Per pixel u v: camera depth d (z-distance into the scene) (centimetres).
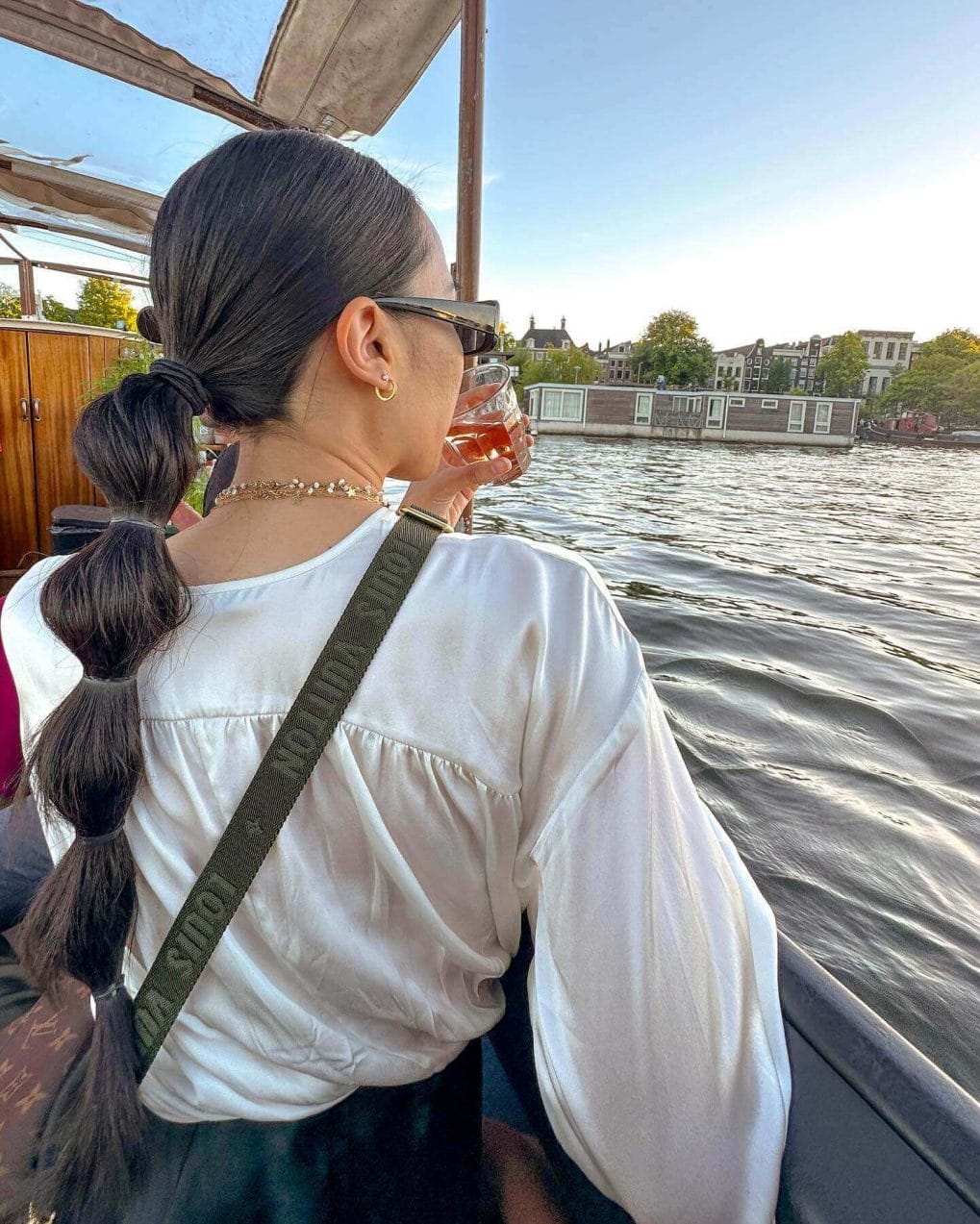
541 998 56
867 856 371
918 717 552
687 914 54
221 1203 60
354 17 204
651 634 773
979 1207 53
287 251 50
